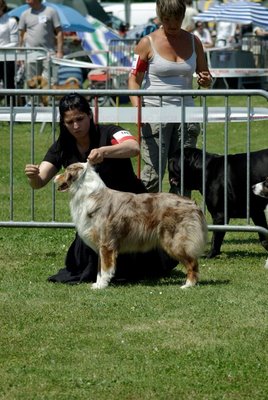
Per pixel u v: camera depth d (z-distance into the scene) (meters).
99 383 7.22
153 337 8.35
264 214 12.05
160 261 10.76
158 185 12.59
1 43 25.70
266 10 30.55
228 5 31.23
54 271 11.14
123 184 10.71
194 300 9.59
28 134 24.52
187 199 10.12
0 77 25.28
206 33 37.03
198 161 11.99
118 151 10.18
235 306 9.36
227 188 11.88
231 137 24.33
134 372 7.46
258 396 7.00
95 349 8.02
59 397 6.97
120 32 41.94
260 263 11.66
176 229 10.01
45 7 25.56
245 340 8.26
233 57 31.53
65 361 7.74
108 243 9.99
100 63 33.22
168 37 12.46
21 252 12.25
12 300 9.64
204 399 6.94
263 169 11.89
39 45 25.45
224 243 13.16
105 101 25.17
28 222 12.15
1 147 22.31
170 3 12.12
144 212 9.98
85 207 9.98
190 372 7.46
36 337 8.38
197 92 11.54
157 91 11.54
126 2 47.06
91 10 43.09
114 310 9.23
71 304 9.46
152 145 12.46
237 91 11.46
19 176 18.92
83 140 10.46
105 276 10.12
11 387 7.18
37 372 7.48
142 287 10.28
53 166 10.68
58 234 13.45
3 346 8.14
